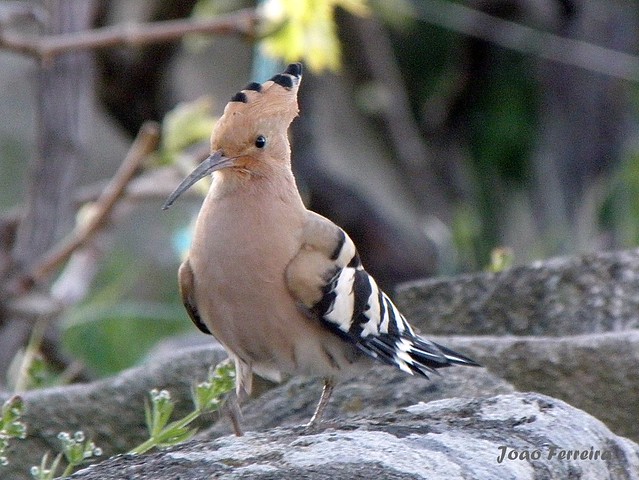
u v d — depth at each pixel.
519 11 18.70
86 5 11.73
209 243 6.38
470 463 5.58
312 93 16.62
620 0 18.73
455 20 18.62
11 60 21.05
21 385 8.77
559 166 18.75
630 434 7.39
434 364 6.70
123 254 18.84
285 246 6.36
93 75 12.17
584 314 8.78
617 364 7.46
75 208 12.35
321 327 6.41
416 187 19.84
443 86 20.09
